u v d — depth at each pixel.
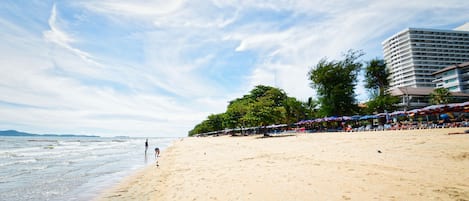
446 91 67.94
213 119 114.94
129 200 8.58
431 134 21.42
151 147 52.62
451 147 13.21
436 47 144.12
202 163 16.27
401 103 72.81
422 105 72.81
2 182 13.11
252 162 14.42
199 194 8.19
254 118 48.50
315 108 71.31
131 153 34.84
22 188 11.50
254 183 9.04
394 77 153.12
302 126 70.31
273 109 51.03
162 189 9.66
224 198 7.48
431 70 141.62
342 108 57.25
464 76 83.50
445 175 8.37
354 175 9.13
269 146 24.58
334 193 7.15
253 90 93.00
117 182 12.41
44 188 11.44
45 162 23.42
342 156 13.85
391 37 155.88
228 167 13.39
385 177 8.55
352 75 59.53
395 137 20.89
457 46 146.38
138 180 12.34
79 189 11.09
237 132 94.00
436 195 6.48
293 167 11.66
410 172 9.03
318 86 60.81
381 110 56.66
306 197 6.97
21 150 46.12
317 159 13.56
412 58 141.88
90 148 52.31
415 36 143.75
